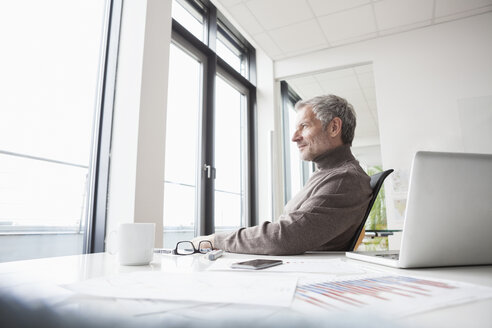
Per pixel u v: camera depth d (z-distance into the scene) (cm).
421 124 267
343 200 89
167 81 173
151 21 165
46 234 174
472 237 48
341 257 73
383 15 261
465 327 20
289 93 373
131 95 158
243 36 324
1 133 148
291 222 82
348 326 21
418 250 47
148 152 156
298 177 363
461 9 254
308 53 321
